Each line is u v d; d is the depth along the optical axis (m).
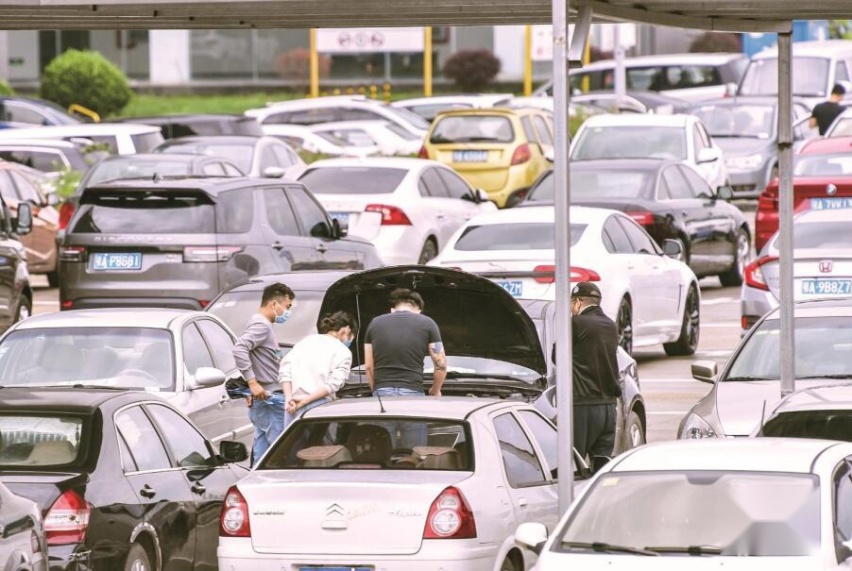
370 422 26.53
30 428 26.78
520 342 34.94
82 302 48.81
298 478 25.56
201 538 29.17
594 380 34.88
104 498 26.11
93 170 66.88
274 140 81.00
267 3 29.91
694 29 31.30
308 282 42.78
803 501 21.23
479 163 80.38
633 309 50.69
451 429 26.27
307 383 34.41
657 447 23.31
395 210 62.97
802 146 65.06
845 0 29.17
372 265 55.88
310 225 53.62
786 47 31.97
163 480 28.06
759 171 91.31
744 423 33.09
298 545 25.05
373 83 168.25
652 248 53.91
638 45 146.75
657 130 78.50
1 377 35.25
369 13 31.66
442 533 24.64
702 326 61.94
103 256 48.81
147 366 35.50
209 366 37.28
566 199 25.86
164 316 36.94
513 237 48.75
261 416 36.06
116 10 31.00
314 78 161.88
